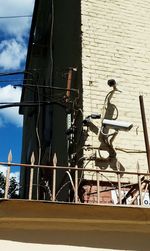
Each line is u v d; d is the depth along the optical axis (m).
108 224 4.67
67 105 7.26
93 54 7.23
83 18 7.56
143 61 7.49
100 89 6.91
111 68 7.20
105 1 7.95
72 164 6.54
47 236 4.51
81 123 6.65
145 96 7.12
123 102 6.94
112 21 7.75
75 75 7.45
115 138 6.57
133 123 6.79
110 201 5.91
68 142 6.89
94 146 6.35
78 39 7.58
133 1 8.19
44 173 9.01
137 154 6.55
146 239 4.69
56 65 9.73
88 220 4.61
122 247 4.59
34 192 10.00
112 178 6.16
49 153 9.25
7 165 4.60
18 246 4.40
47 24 11.46
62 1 9.94
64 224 4.59
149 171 5.68
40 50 11.45
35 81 9.64
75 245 4.51
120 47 7.49
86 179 6.00
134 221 4.68
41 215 4.53
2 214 4.48
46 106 10.41
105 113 6.71
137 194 5.46
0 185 12.74
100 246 4.56
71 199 6.21
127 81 7.17
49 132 9.68
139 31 7.82
